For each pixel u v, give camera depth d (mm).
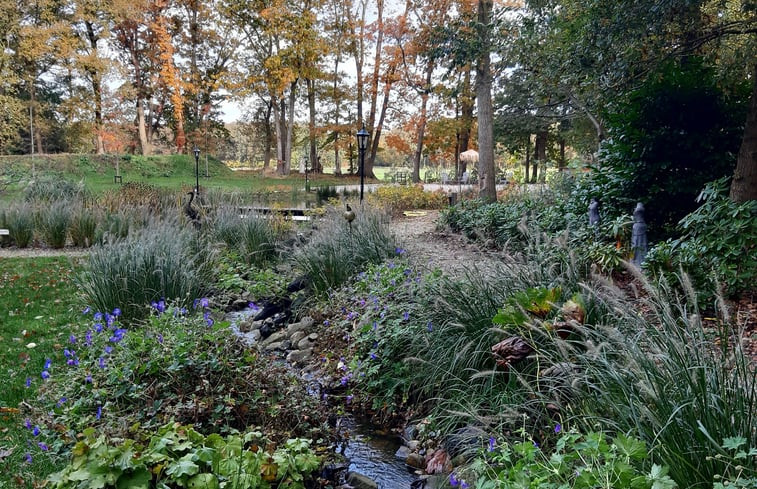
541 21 7840
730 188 5609
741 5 5781
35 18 27938
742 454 1476
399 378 3578
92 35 30922
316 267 5812
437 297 3492
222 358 3055
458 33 10211
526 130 27250
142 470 1993
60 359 3947
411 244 7383
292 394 3203
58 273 6949
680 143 6387
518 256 3740
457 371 3158
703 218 4633
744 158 5336
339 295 5047
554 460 1761
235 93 31625
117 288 4672
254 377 3090
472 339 3189
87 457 1990
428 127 29406
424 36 15484
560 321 2770
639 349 2059
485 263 3904
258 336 5195
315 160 36062
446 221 10984
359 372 3719
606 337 2477
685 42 5906
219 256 7238
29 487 2270
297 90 35156
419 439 3092
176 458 2174
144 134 33500
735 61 6078
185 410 2676
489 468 2145
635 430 1881
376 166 53844
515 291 3359
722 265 4285
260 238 8047
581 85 6633
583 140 16719
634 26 5445
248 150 50031
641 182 6770
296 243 7305
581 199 7828
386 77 30062
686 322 1965
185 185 23234
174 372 2869
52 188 13820
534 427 2416
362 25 30734
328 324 4777
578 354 2418
